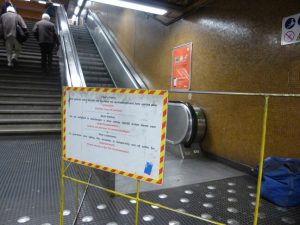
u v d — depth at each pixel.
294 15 2.94
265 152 3.30
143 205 2.45
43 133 4.98
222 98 4.05
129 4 4.46
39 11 13.74
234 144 3.82
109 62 7.63
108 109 1.75
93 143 1.83
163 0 4.57
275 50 3.18
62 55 5.98
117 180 3.10
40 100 5.75
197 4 4.42
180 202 2.59
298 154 2.91
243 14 3.64
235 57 3.78
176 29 5.23
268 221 2.28
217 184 3.12
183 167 3.80
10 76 6.07
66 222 2.07
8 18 6.02
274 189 2.62
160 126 1.56
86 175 3.12
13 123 4.91
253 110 3.49
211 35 4.26
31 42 7.98
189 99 4.87
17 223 2.02
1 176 2.96
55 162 3.54
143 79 6.69
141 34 6.80
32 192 2.58
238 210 2.46
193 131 4.28
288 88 3.02
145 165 1.63
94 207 2.35
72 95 1.91
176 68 5.20
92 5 11.84
